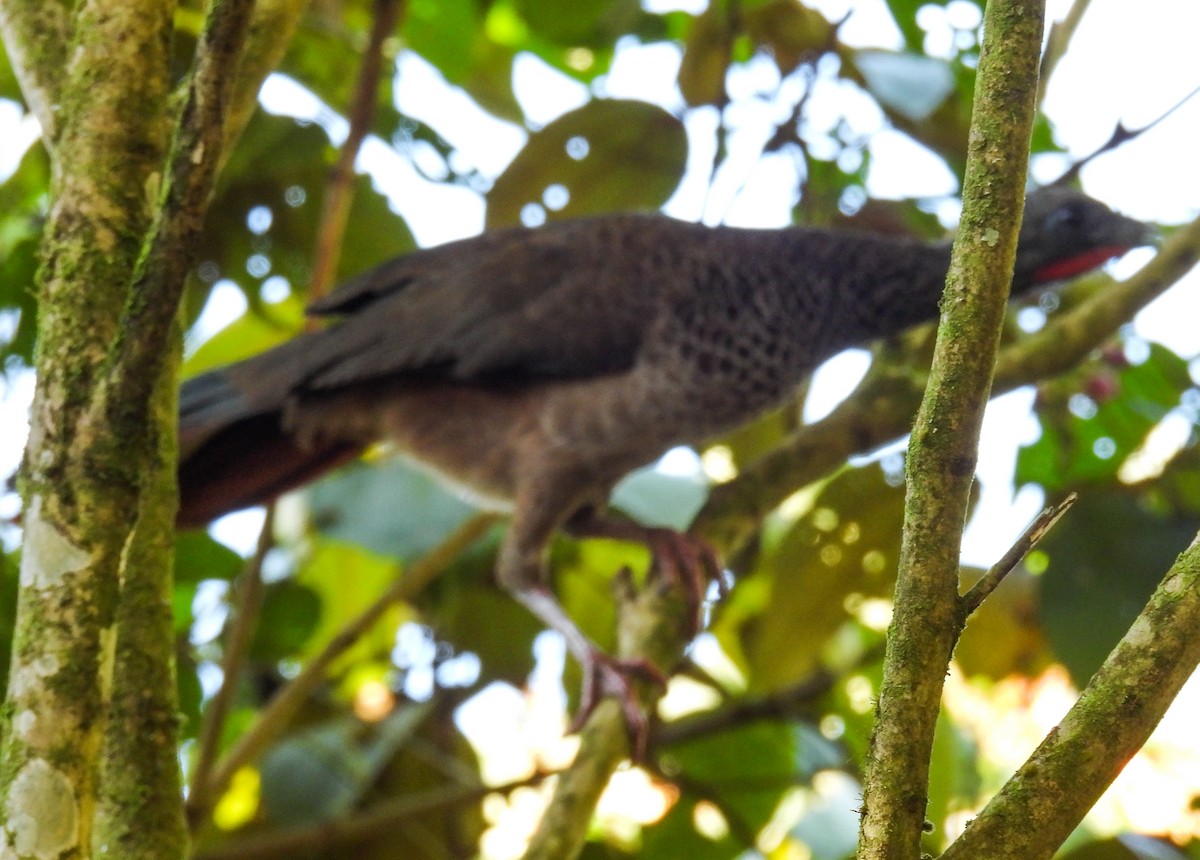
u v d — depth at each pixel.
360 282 8.46
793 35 8.41
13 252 8.16
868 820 3.09
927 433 3.32
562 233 8.39
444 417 8.26
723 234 8.36
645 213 8.48
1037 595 7.58
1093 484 8.18
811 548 8.22
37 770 3.54
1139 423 8.64
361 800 8.58
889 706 3.16
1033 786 3.06
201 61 3.88
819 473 7.72
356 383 8.30
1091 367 8.23
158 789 4.30
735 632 9.20
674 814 8.75
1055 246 8.48
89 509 3.77
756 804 8.73
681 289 8.15
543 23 8.97
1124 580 7.42
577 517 8.31
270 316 9.40
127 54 4.30
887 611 9.10
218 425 8.12
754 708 8.46
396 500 8.41
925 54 8.80
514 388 8.21
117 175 4.19
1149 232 8.49
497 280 8.23
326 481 8.69
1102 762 3.04
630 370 8.13
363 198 8.98
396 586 7.62
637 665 7.10
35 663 3.64
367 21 9.80
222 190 8.65
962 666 8.27
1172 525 7.56
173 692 4.48
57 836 3.49
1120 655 3.13
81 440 3.83
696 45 8.50
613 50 9.59
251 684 8.91
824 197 9.23
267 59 5.38
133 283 3.87
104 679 3.68
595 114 8.30
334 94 9.01
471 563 9.06
